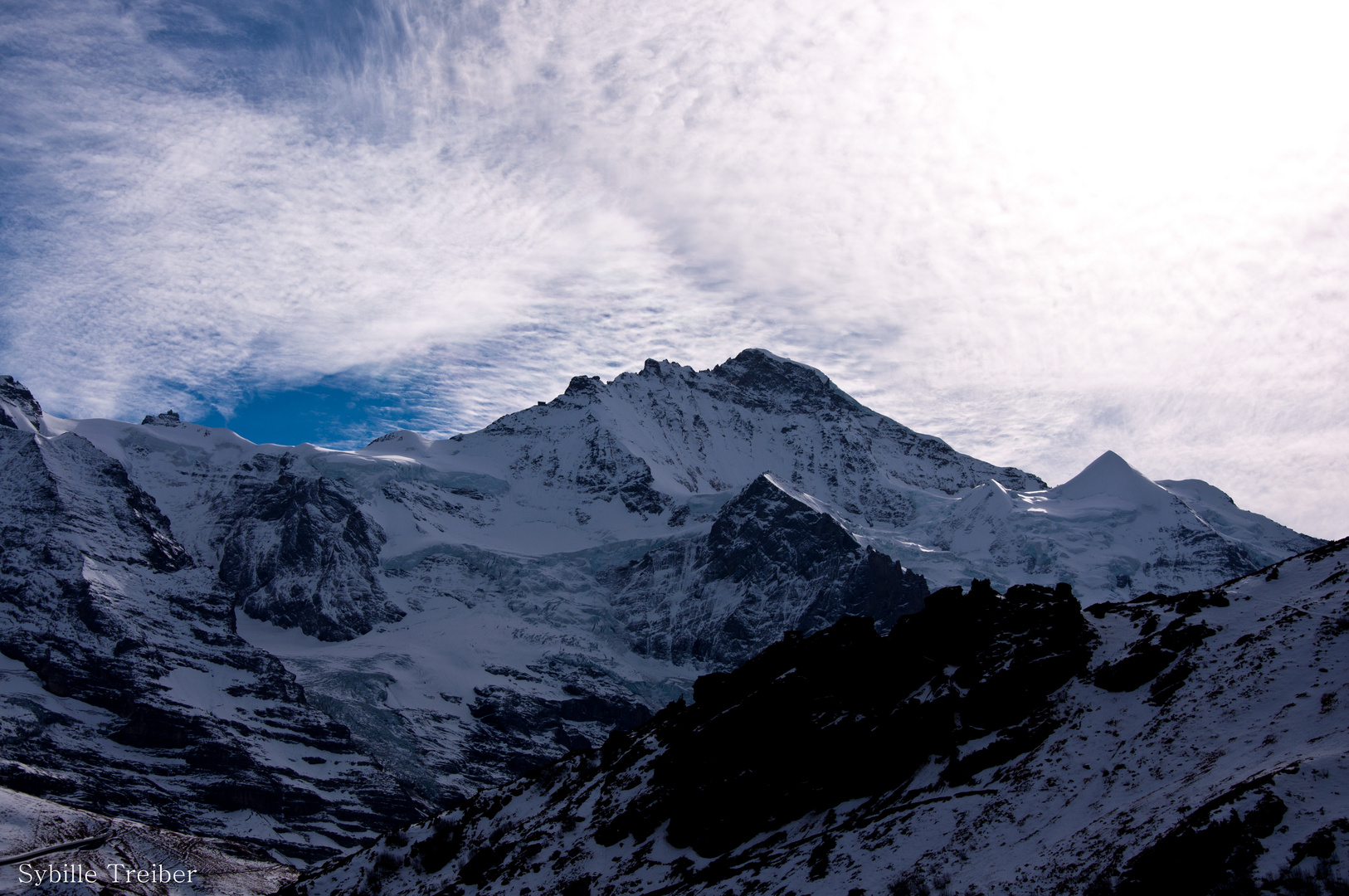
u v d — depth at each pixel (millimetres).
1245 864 72750
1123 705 105500
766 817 121000
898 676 127000
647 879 121938
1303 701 91625
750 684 151000
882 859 98625
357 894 154625
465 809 168875
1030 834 92688
